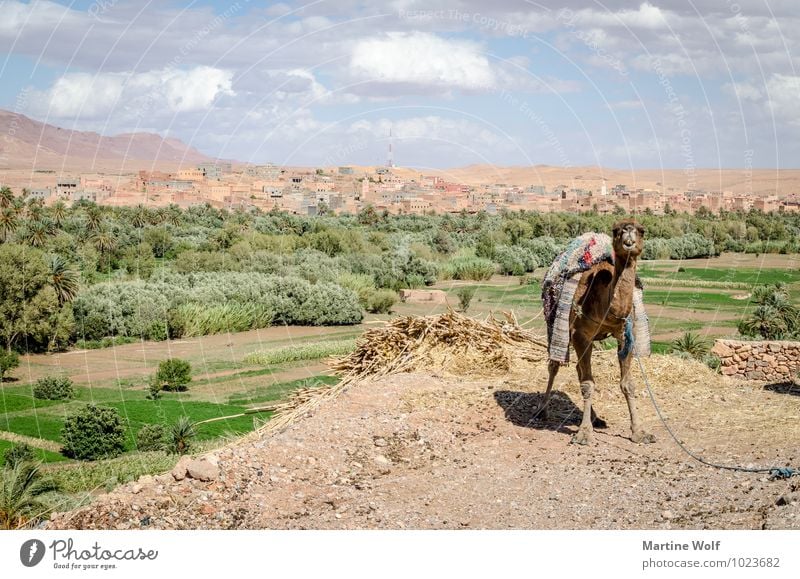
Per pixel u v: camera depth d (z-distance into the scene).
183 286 57.28
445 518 7.21
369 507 7.51
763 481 7.77
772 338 39.22
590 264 9.21
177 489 7.88
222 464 8.30
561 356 9.34
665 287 66.69
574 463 8.66
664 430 9.87
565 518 7.10
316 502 7.70
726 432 9.70
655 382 12.15
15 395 38.06
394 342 13.20
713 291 64.69
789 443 9.05
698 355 29.31
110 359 46.38
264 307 54.66
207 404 35.66
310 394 12.20
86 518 7.30
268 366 43.53
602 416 10.61
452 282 66.62
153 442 29.34
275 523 7.16
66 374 42.78
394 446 9.30
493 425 10.16
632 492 7.71
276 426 10.95
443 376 12.34
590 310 9.19
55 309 49.03
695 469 8.30
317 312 54.75
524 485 8.05
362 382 12.01
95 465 25.84
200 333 52.34
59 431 31.48
